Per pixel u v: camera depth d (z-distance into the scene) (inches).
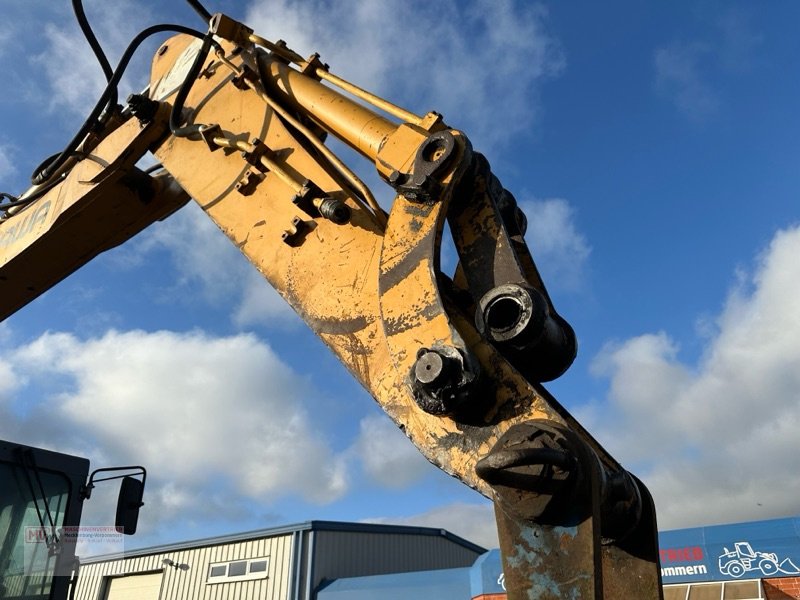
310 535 637.9
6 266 141.0
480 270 67.9
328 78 94.7
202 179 103.3
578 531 46.7
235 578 665.0
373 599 569.9
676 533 459.5
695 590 431.8
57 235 135.9
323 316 77.9
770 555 415.8
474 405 57.2
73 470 145.8
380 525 706.2
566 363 66.1
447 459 57.7
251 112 102.3
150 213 138.5
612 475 58.3
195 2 112.3
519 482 47.8
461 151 67.5
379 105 83.5
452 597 535.2
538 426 51.4
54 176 139.6
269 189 93.2
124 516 135.0
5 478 136.9
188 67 123.3
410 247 65.6
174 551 734.5
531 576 47.4
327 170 90.3
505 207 76.9
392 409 64.9
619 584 63.9
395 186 68.7
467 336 60.0
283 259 86.1
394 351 62.2
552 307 72.4
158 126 117.9
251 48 108.6
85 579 784.9
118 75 117.2
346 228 81.4
